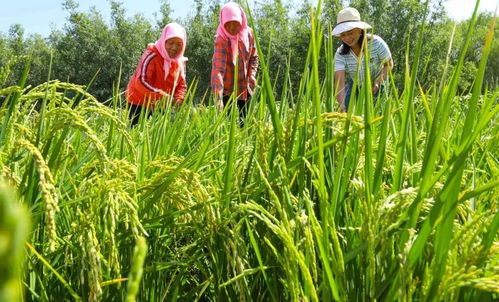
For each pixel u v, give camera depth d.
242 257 1.52
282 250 1.53
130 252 1.55
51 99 1.70
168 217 1.68
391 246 1.22
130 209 1.37
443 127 1.14
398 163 1.35
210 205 1.55
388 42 41.75
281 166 1.53
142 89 5.47
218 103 3.41
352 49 5.95
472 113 1.12
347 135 1.41
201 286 1.77
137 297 1.56
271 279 1.54
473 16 1.15
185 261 1.68
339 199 1.48
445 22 40.34
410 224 1.17
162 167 1.65
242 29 6.49
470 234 1.16
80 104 1.69
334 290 1.16
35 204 1.40
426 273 1.11
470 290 1.17
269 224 1.22
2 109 1.60
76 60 57.97
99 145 1.38
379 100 2.14
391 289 1.13
